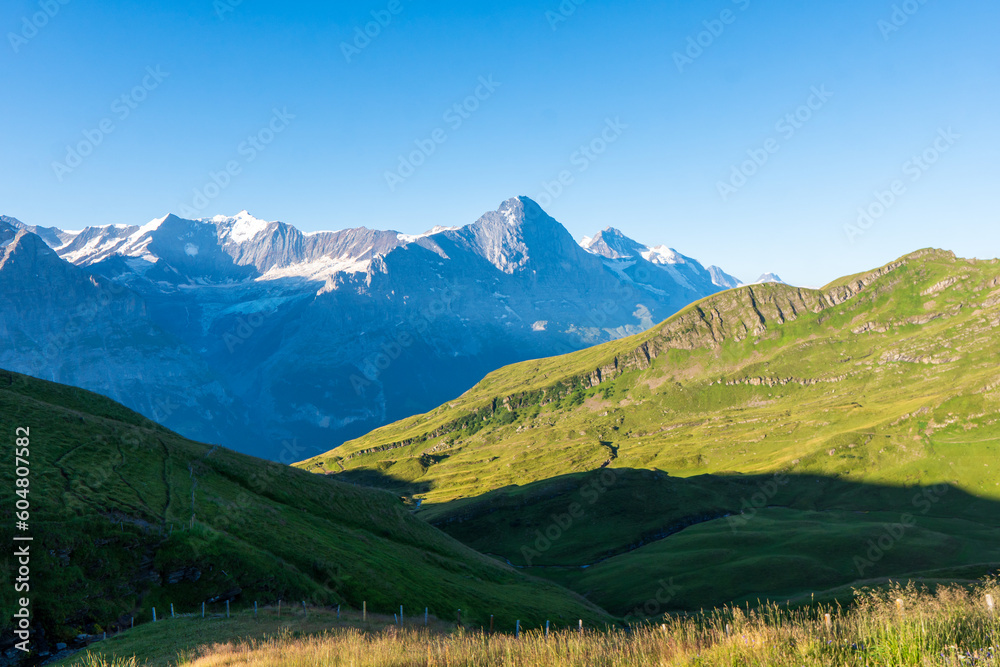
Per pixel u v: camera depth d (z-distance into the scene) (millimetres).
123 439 82875
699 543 147500
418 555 98812
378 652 23375
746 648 14352
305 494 100500
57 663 36875
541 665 18344
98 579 50000
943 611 15078
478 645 22281
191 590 54844
